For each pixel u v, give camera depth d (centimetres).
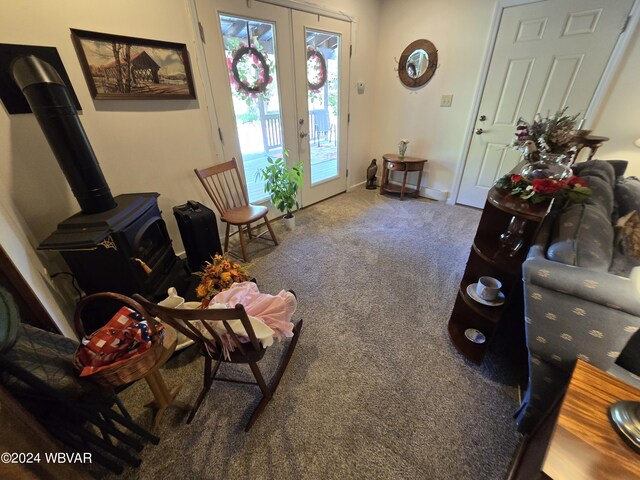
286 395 125
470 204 330
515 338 137
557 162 139
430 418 116
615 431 62
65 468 77
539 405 102
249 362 107
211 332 96
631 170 229
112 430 97
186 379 135
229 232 249
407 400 123
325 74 299
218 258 140
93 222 133
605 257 87
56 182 158
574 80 235
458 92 298
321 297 188
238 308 78
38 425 73
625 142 226
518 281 121
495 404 121
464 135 308
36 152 149
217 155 232
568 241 93
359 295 189
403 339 154
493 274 145
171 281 171
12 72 123
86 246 124
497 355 142
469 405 120
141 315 103
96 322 148
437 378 132
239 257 237
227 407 121
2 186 137
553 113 250
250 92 240
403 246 249
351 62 317
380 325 164
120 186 185
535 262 89
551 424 75
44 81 119
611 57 216
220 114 224
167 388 122
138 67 173
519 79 259
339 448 106
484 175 309
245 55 227
